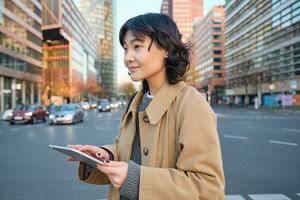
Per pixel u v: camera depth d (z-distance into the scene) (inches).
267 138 555.2
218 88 4717.0
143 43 58.9
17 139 580.1
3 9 2075.5
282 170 304.0
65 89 3742.6
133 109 63.1
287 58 2465.6
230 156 378.6
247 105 3026.6
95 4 7244.1
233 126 823.7
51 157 383.9
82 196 230.1
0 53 2050.9
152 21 59.1
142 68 59.5
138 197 49.3
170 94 58.5
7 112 1242.6
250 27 3233.3
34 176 286.8
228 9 4033.0
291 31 2405.3
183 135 52.9
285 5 2487.7
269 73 2687.0
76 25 4653.1
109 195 66.1
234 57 3806.6
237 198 221.5
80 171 68.6
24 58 2516.0
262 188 244.5
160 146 56.9
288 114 1577.3
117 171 49.5
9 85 2276.1
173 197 48.6
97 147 66.8
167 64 60.5
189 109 54.1
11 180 272.7
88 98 4726.9
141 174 49.5
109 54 7495.1
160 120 57.3
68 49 4094.5
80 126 896.3
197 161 50.7
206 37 5093.5
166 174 50.1
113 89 7564.0
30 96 2743.6
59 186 255.0
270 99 2837.1
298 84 2308.1
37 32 2878.9
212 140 52.4
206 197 49.4
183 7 7239.2
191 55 63.6
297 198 220.7
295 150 422.0
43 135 649.0
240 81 3469.5
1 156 392.8
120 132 68.2
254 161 347.6
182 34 64.1
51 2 3671.3
